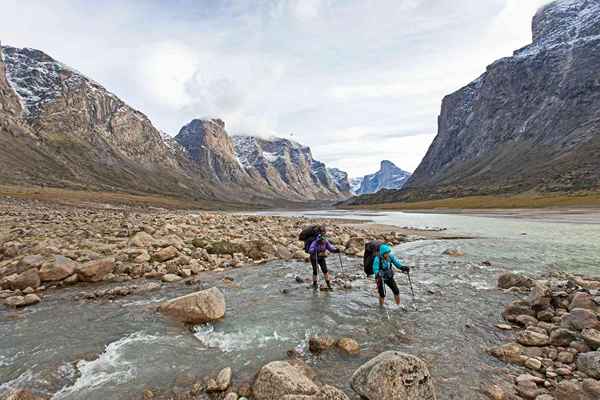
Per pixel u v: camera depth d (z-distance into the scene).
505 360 6.59
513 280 11.97
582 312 7.88
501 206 88.19
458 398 5.33
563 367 6.15
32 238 19.11
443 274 14.30
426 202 132.12
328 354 6.95
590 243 22.72
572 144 157.62
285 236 26.08
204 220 36.53
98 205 90.88
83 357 6.87
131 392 5.68
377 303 10.34
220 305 9.26
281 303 10.35
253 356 6.92
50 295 11.09
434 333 7.96
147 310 9.62
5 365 6.53
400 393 5.04
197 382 5.90
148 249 16.81
